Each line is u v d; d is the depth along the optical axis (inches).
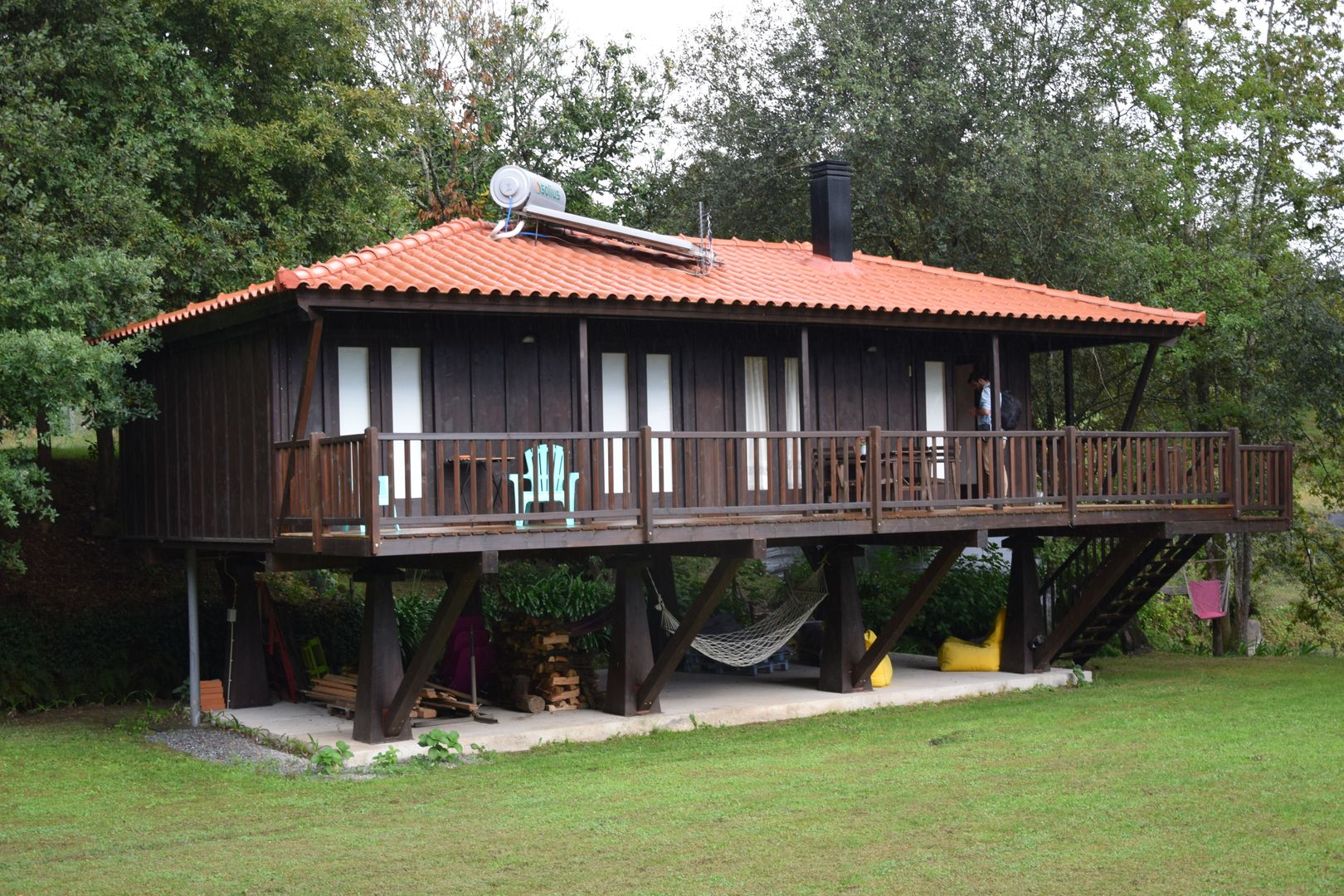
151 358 649.6
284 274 459.8
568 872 334.6
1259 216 997.2
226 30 807.1
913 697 639.1
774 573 974.4
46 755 522.3
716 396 625.0
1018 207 920.3
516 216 637.3
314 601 796.0
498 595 818.2
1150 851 341.7
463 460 542.6
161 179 775.7
